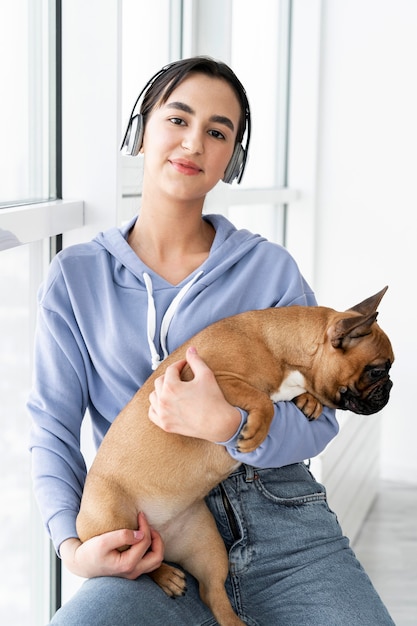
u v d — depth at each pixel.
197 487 1.60
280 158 4.32
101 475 1.58
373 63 4.24
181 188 1.73
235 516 1.68
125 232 1.84
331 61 4.28
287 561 1.66
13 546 2.14
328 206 4.37
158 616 1.48
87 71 2.21
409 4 4.16
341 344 1.62
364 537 3.60
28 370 2.19
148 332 1.71
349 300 4.39
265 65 4.07
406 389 4.33
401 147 4.25
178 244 1.82
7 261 2.04
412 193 4.27
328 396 1.66
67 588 2.33
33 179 2.20
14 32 2.06
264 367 1.63
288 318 1.68
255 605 1.65
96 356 1.73
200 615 1.60
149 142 1.76
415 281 4.30
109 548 1.46
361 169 4.31
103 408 1.76
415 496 4.14
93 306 1.75
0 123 1.98
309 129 4.26
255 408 1.54
